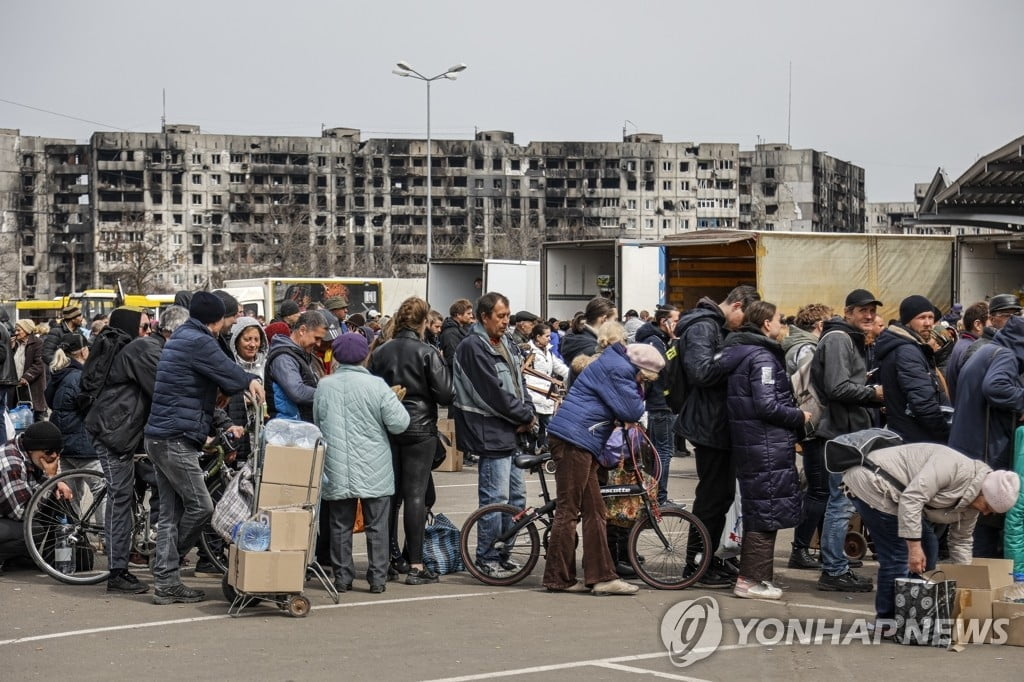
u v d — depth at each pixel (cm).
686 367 919
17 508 982
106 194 15262
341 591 920
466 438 973
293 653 731
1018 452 819
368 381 905
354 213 15675
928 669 683
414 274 14225
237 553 838
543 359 1597
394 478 946
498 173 15962
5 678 675
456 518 1269
